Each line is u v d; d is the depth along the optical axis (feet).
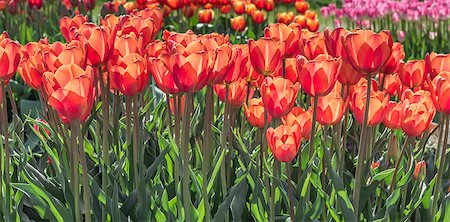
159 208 6.53
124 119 8.16
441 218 6.64
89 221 6.15
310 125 6.55
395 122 6.59
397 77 7.44
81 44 6.31
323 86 5.99
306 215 6.42
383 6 20.63
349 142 9.29
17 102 13.41
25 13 18.83
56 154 7.22
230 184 7.00
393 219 6.57
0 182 6.43
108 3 16.37
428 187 6.79
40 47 6.69
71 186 6.52
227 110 6.66
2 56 6.07
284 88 6.11
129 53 6.55
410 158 6.92
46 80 5.75
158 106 8.02
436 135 9.74
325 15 22.74
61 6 17.57
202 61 5.73
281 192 6.61
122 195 6.79
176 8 17.49
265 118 6.48
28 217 6.98
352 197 6.70
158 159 6.58
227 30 19.12
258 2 18.15
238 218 6.56
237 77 6.47
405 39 20.31
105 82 7.50
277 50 6.39
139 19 7.14
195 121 7.54
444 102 6.04
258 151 7.04
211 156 7.09
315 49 6.81
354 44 5.91
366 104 6.12
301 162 6.98
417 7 19.77
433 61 6.45
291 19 17.63
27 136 8.39
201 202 6.33
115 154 7.18
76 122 5.91
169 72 5.90
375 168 7.17
